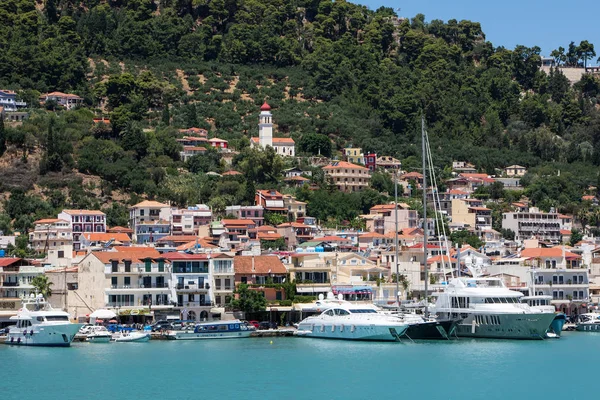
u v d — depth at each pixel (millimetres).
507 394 154375
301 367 176125
